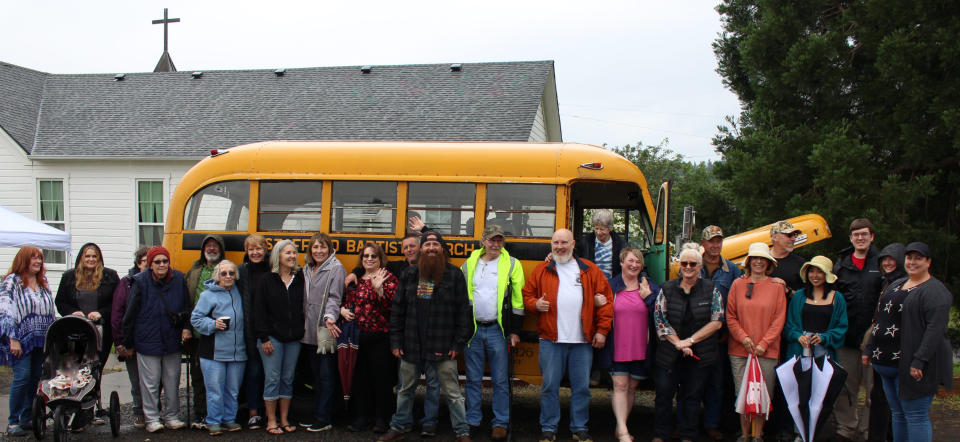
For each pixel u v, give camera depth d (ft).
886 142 32.42
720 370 21.18
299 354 22.90
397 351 20.36
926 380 17.42
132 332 21.44
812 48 33.30
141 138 51.19
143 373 21.57
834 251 31.99
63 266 50.72
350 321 21.02
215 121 52.70
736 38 41.11
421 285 20.15
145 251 24.14
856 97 34.47
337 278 21.50
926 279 17.88
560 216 22.31
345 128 50.16
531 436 21.86
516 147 23.11
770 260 20.10
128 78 59.88
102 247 50.34
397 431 20.90
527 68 55.31
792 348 20.15
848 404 21.47
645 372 20.67
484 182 22.68
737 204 36.40
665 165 77.77
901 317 18.15
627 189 25.25
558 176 22.47
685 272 19.94
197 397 23.62
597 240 22.44
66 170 50.70
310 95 55.11
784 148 34.09
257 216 23.88
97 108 55.72
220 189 24.30
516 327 20.79
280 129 50.88
